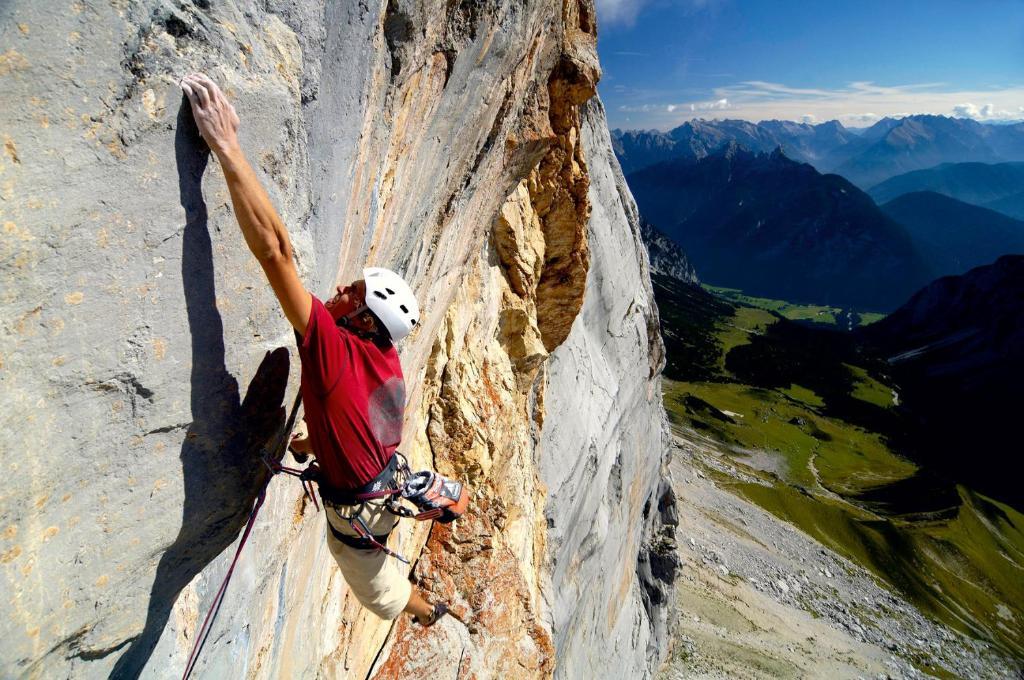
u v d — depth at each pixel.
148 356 2.13
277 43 2.40
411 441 8.04
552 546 13.62
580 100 10.32
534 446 13.51
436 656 7.57
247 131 2.32
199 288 2.28
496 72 5.47
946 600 66.38
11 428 1.75
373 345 2.78
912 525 82.56
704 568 52.41
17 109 1.56
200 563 2.88
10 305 1.67
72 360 1.88
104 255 1.88
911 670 49.72
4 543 1.83
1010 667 57.19
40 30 1.55
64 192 1.72
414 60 3.67
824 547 67.25
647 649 29.00
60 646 2.19
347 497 2.93
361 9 2.86
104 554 2.21
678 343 145.88
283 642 4.55
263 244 2.31
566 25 9.56
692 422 102.69
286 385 3.00
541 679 9.05
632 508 25.03
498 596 8.68
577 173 11.48
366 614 6.75
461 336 9.52
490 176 7.23
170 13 1.87
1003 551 81.62
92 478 2.08
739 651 41.72
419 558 8.37
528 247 11.45
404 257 5.23
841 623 52.66
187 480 2.52
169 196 2.05
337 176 3.10
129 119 1.84
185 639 3.01
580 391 16.59
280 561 4.00
